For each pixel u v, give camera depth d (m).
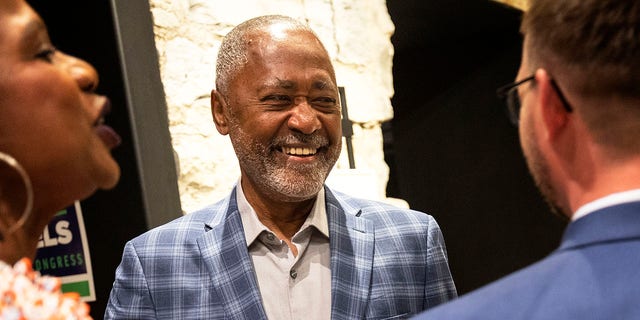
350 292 1.90
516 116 1.07
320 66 1.98
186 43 2.71
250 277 1.90
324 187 2.08
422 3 4.66
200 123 2.70
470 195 5.93
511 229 5.93
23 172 1.00
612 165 0.87
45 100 1.06
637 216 0.83
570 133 0.91
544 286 0.83
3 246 1.03
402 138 5.96
